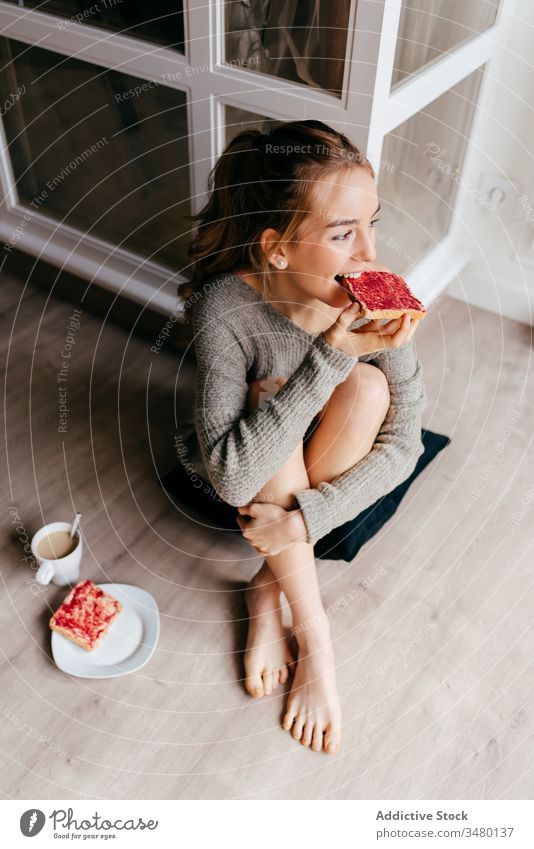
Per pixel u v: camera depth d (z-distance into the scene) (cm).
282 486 119
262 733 119
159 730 119
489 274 197
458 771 116
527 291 192
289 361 131
